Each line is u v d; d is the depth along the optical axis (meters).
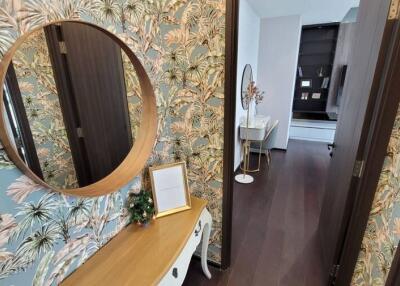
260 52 4.32
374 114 1.21
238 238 2.22
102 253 1.10
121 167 1.28
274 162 4.11
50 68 0.90
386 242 1.10
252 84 3.39
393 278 0.97
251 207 2.75
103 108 1.16
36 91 0.85
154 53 1.35
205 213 1.51
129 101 1.30
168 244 1.15
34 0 0.71
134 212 1.27
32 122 0.84
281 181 3.40
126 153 1.32
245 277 1.79
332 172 1.95
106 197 1.13
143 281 0.95
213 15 1.25
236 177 3.51
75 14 0.86
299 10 3.63
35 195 0.80
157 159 1.51
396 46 1.05
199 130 1.53
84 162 1.08
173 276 1.08
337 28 4.64
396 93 1.07
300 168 3.85
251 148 4.53
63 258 0.94
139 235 1.22
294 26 3.96
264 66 4.38
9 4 0.65
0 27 0.64
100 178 1.17
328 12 3.77
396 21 1.06
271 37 4.17
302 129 5.36
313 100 5.26
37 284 0.84
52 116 0.92
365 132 1.26
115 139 1.24
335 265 1.58
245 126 3.56
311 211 2.65
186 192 1.45
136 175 1.29
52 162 0.93
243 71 3.45
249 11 3.37
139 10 1.19
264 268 1.87
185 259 1.20
